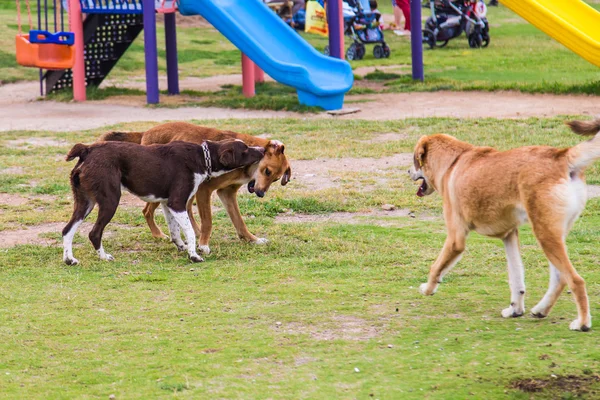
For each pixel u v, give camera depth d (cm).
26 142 1627
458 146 723
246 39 2002
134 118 1909
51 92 2350
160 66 2925
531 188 636
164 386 571
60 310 749
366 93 2261
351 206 1170
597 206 1123
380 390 559
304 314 727
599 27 2097
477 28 3177
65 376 595
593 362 588
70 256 909
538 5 1959
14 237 1022
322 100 1986
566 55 2895
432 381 570
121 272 880
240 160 941
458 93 2183
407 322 699
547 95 2073
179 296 790
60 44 1986
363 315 721
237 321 710
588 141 622
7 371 605
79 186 912
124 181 920
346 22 3047
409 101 2086
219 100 2138
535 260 888
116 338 672
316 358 620
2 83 2616
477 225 694
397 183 1284
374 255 924
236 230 1009
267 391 561
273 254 950
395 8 3784
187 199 928
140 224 1091
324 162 1440
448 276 841
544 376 568
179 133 1013
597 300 743
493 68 2662
